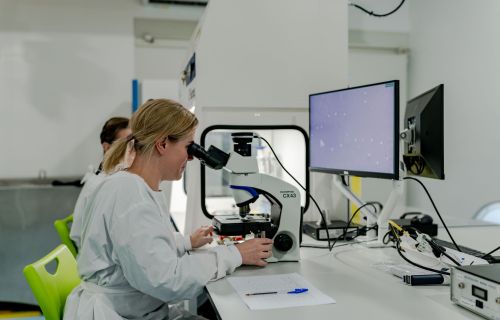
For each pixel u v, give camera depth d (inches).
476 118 127.0
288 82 86.4
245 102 84.9
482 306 40.4
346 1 88.3
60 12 154.0
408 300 46.3
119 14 159.5
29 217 133.3
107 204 48.1
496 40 120.9
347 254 66.9
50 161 154.1
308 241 75.9
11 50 150.5
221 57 83.8
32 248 132.4
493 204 121.3
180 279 47.3
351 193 79.5
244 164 62.6
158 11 163.3
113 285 49.6
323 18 87.4
